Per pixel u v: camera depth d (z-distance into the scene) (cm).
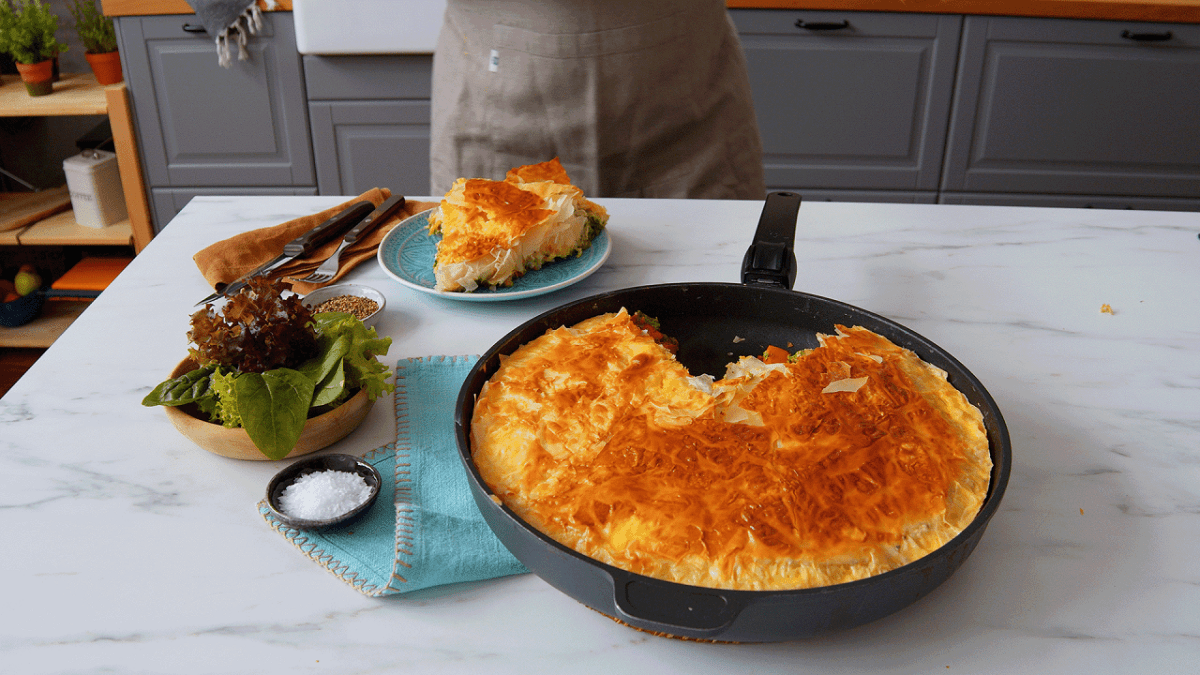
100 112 196
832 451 66
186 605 62
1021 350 83
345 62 193
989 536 66
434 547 64
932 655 60
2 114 191
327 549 65
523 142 129
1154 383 79
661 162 132
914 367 73
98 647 60
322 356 73
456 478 70
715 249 98
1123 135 199
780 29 189
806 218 105
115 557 64
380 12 183
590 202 98
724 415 69
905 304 89
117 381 79
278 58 192
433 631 61
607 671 60
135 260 96
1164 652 60
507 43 123
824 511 62
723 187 134
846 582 56
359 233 97
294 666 59
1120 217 106
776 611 56
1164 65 190
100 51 197
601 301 79
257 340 71
